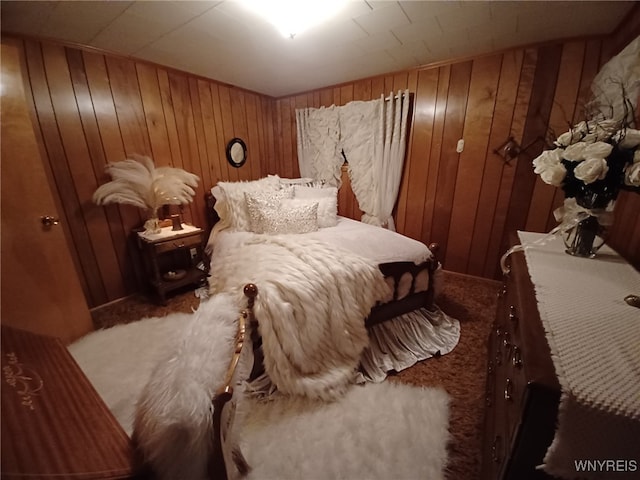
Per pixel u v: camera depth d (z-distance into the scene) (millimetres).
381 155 2764
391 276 1709
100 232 2178
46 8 1434
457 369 1565
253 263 1589
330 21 1629
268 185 2768
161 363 826
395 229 2959
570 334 644
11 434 478
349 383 1451
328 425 1227
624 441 477
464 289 2434
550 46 1960
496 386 1000
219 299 1125
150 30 1706
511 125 2197
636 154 911
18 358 691
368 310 1576
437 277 1916
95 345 1775
